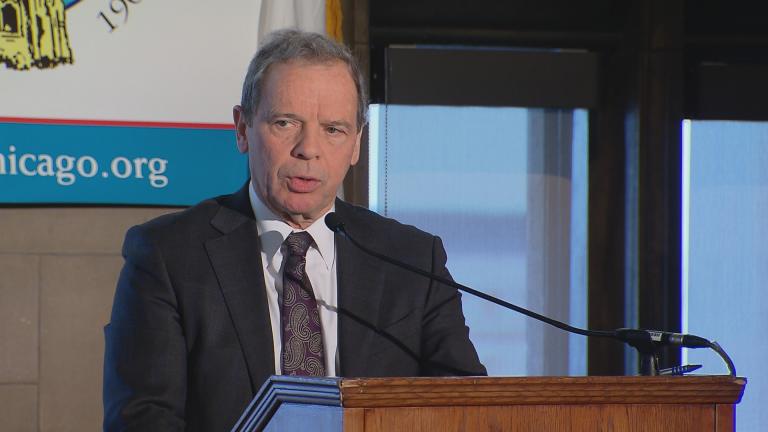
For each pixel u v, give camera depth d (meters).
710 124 16.14
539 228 15.93
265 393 5.93
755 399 16.20
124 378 7.61
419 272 7.80
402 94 15.39
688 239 16.09
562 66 15.84
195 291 7.81
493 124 15.81
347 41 14.38
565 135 15.99
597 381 5.79
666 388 5.91
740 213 16.22
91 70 12.57
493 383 5.60
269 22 13.07
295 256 8.08
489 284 15.80
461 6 15.58
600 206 15.94
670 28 15.55
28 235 12.73
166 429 7.40
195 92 12.84
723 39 16.02
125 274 8.01
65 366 12.78
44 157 12.45
